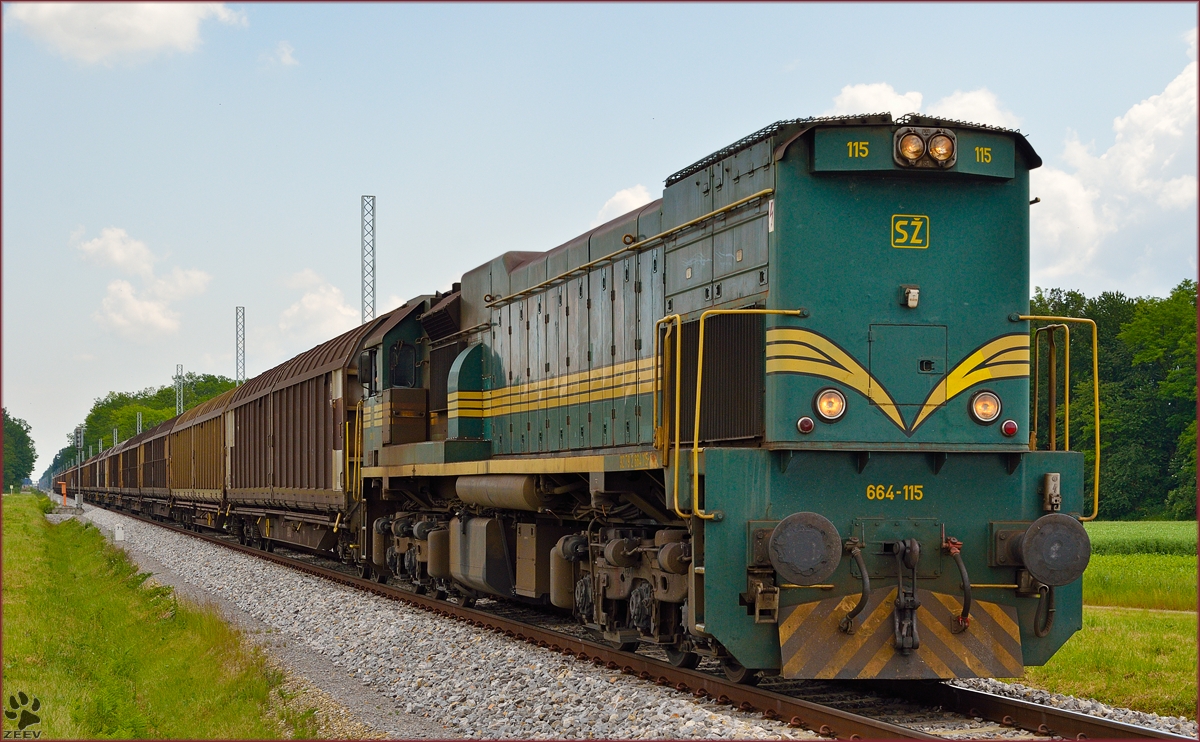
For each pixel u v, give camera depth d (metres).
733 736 7.38
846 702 9.00
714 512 8.48
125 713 10.41
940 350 8.88
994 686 9.77
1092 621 13.88
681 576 9.49
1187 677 10.40
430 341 18.20
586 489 12.01
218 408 35.00
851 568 8.57
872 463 8.76
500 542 14.13
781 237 8.84
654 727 7.87
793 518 8.20
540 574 13.12
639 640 11.15
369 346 19.11
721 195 9.88
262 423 28.03
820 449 8.60
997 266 9.03
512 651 11.29
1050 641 8.95
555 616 14.92
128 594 21.48
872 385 8.76
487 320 15.80
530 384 14.13
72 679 11.95
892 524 8.70
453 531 15.38
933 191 8.97
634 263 11.48
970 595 8.48
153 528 43.06
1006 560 8.73
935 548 8.73
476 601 16.59
